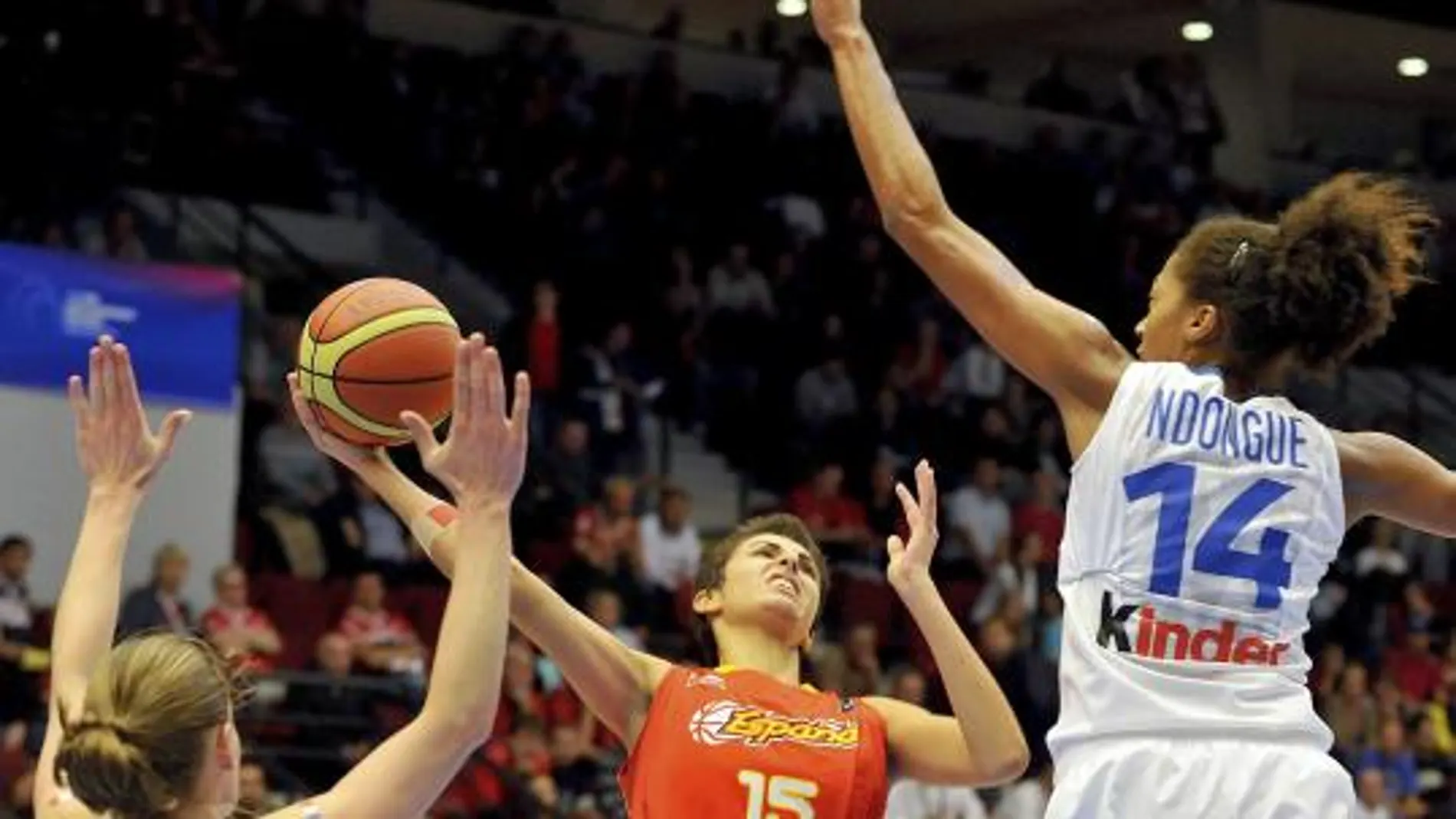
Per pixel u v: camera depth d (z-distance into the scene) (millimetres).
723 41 37562
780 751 7176
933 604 6930
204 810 4590
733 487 29406
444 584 23609
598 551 23406
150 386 22609
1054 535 27719
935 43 40375
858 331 31844
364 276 29250
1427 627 28922
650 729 7293
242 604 20656
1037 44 40188
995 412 30031
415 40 32781
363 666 20766
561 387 27125
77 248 26047
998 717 7000
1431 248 37812
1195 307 6137
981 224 34406
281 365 26047
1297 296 5969
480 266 30281
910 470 29234
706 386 29859
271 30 30078
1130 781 5711
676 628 23453
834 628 25594
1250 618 5840
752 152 33188
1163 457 5891
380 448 6738
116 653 4648
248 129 28484
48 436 22109
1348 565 30031
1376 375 36406
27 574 21859
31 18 26516
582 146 31734
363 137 30312
